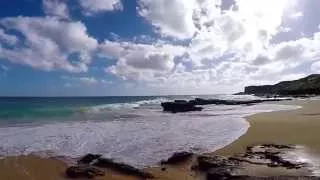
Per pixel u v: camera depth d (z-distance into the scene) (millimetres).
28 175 12242
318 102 59406
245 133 20359
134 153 15602
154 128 24969
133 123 29188
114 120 32656
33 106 52750
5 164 13703
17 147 17125
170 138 19734
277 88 157250
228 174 11102
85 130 23781
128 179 11680
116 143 18203
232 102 67875
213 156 13656
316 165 12031
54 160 14391
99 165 13211
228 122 28094
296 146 15477
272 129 21516
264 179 10406
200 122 29188
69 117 36594
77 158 14734
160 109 56250
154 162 13867
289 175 10797
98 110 51031
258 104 61250
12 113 38875
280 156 13266
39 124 28047
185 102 59156
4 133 22000
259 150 14742
